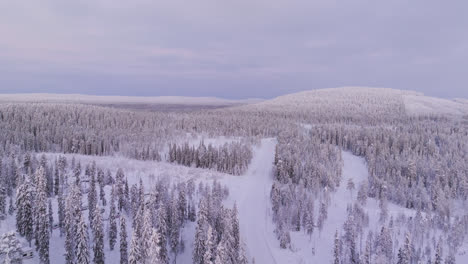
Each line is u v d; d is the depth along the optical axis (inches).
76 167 4217.5
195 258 2308.1
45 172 3430.1
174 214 2741.1
